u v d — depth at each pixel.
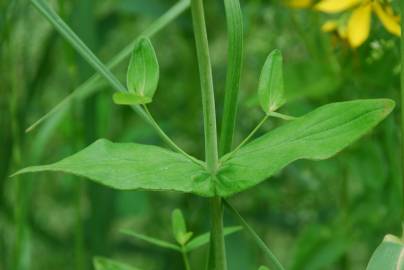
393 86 0.49
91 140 0.56
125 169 0.31
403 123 0.33
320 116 0.31
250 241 0.64
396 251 0.32
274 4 0.55
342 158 0.52
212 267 0.32
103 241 0.57
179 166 0.31
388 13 0.42
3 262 0.63
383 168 0.51
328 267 0.63
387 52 0.48
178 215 0.36
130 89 0.31
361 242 0.58
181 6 0.42
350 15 0.43
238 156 0.31
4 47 0.58
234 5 0.32
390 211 0.52
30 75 0.63
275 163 0.30
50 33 0.63
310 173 0.58
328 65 0.50
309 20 0.50
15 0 0.51
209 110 0.31
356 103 0.30
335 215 0.59
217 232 0.32
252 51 0.57
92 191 0.57
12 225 0.63
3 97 0.59
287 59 0.56
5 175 0.59
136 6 0.62
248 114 0.60
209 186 0.30
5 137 0.59
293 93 0.50
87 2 0.52
